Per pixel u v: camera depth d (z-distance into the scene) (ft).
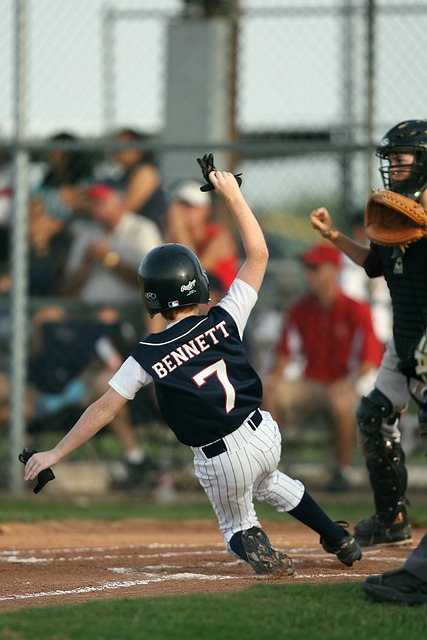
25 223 97.91
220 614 39.24
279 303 108.88
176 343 47.21
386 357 58.23
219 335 47.62
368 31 108.17
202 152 114.93
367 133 108.88
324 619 38.55
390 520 60.64
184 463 103.14
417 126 54.65
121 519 80.79
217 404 46.78
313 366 101.04
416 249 53.88
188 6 118.42
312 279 99.81
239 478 47.37
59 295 107.45
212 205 117.08
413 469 104.37
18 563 57.11
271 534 71.67
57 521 78.23
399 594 41.01
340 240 59.77
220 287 99.40
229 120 118.42
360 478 102.12
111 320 100.94
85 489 102.17
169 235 102.27
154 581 49.75
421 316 54.44
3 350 105.50
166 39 118.01
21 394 96.68
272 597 42.27
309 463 103.76
